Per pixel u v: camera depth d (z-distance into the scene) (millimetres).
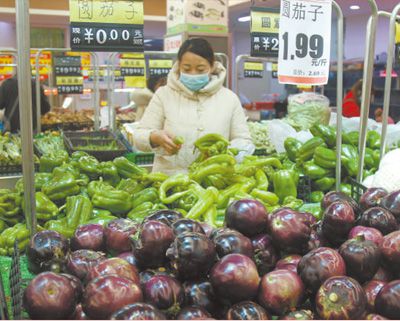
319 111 3895
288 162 2584
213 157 2146
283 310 1035
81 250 1263
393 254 1120
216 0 4637
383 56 8836
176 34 4773
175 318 1021
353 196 2033
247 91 13336
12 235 1659
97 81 4910
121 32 2135
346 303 963
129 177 2291
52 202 1976
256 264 1224
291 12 1871
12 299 1161
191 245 1076
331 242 1321
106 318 951
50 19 9680
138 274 1114
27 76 1535
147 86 5805
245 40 13156
